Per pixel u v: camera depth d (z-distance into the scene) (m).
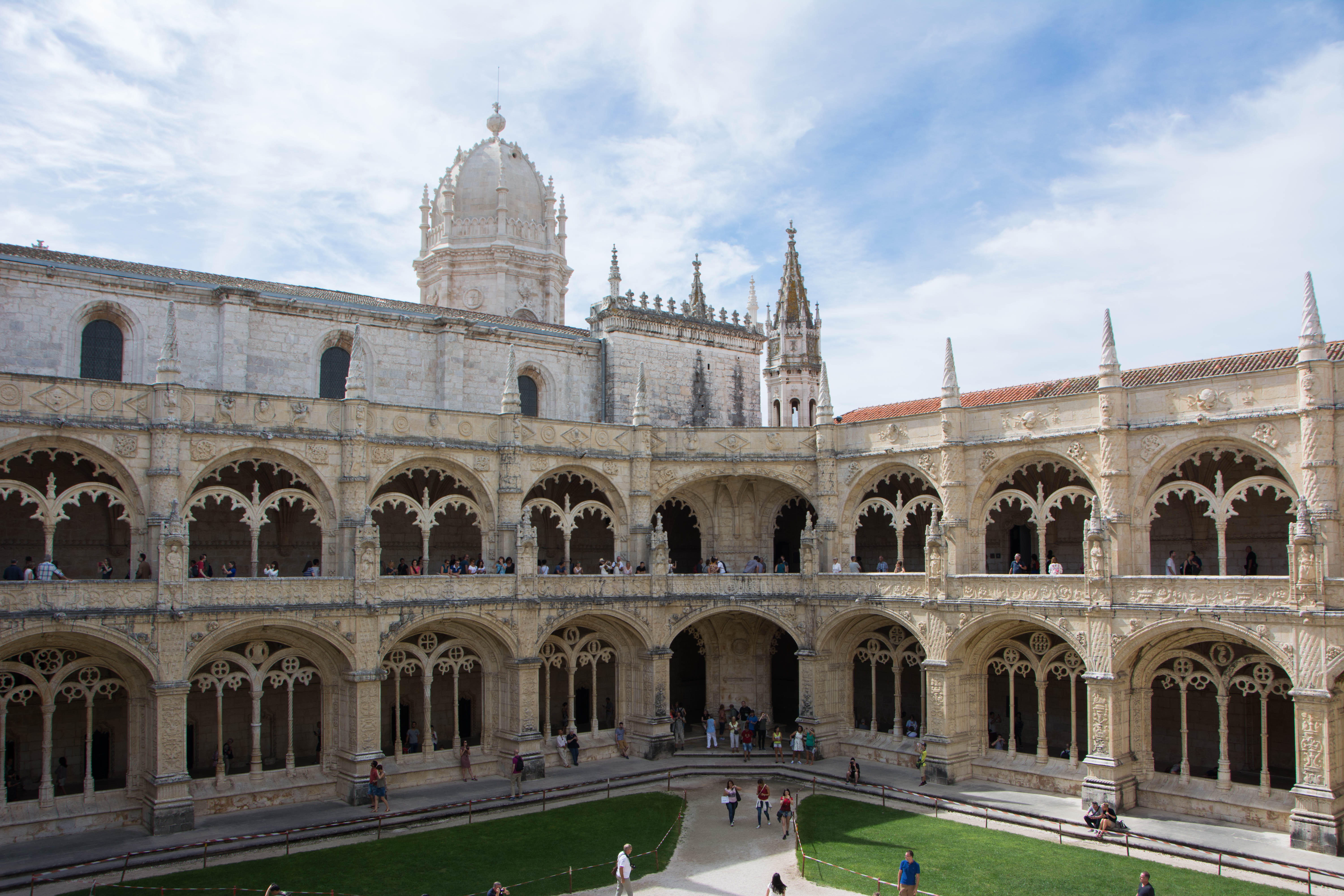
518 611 47.47
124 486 39.78
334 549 44.16
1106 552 41.34
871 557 59.72
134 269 47.09
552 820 40.69
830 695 52.41
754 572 54.84
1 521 43.00
